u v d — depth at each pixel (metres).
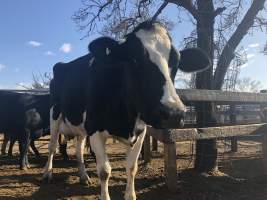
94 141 1.82
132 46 1.56
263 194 2.19
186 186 2.27
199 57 1.79
